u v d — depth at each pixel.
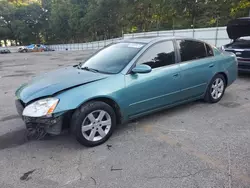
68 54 23.64
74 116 2.96
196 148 3.00
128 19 32.38
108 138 3.28
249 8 17.67
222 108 4.43
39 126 2.87
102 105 3.11
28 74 9.55
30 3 58.19
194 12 22.05
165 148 3.03
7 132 3.64
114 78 3.27
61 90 2.96
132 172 2.54
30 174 2.56
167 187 2.29
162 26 24.98
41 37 61.25
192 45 4.27
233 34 7.32
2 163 2.78
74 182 2.41
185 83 4.03
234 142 3.12
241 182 2.32
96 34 41.69
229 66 4.83
